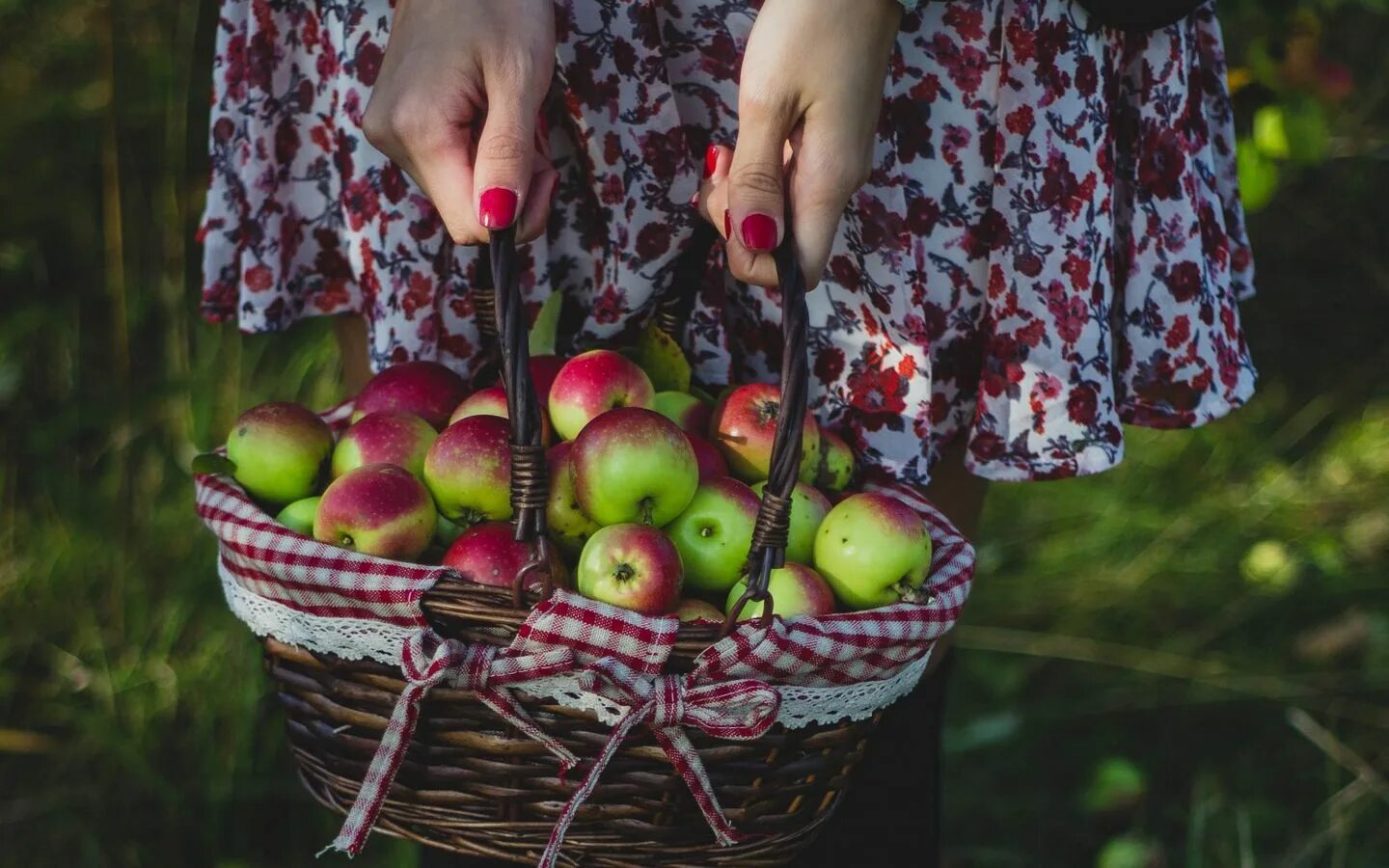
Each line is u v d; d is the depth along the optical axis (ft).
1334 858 6.51
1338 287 10.80
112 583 7.61
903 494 4.57
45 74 9.16
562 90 4.58
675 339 4.80
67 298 8.93
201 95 8.98
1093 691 7.91
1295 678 7.87
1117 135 4.62
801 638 3.54
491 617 3.58
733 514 4.12
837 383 4.69
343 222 5.10
